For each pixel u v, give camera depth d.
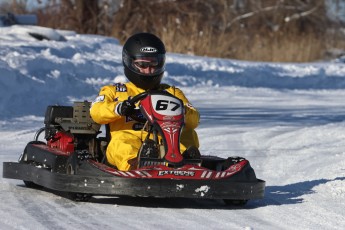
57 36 67.75
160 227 16.38
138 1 104.31
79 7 102.06
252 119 43.78
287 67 88.75
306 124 42.25
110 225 16.42
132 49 21.14
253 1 125.25
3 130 34.62
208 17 114.88
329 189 22.48
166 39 94.00
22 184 22.67
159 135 20.09
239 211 18.91
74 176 18.36
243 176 18.88
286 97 62.78
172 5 106.31
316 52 114.88
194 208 19.14
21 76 44.56
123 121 20.69
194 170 18.55
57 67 51.06
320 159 29.30
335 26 135.12
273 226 17.02
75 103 21.75
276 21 124.81
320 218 18.14
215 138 35.22
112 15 105.31
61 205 18.88
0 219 16.78
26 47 56.00
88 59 59.09
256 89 68.75
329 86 77.62
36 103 43.25
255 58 106.31
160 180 17.97
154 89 21.61
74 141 21.55
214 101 55.03
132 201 19.81
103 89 21.28
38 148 21.73
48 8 98.88
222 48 99.38
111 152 20.05
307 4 127.62
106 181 18.08
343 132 37.97
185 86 64.62
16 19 71.44
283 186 23.27
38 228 15.90
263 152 31.34
